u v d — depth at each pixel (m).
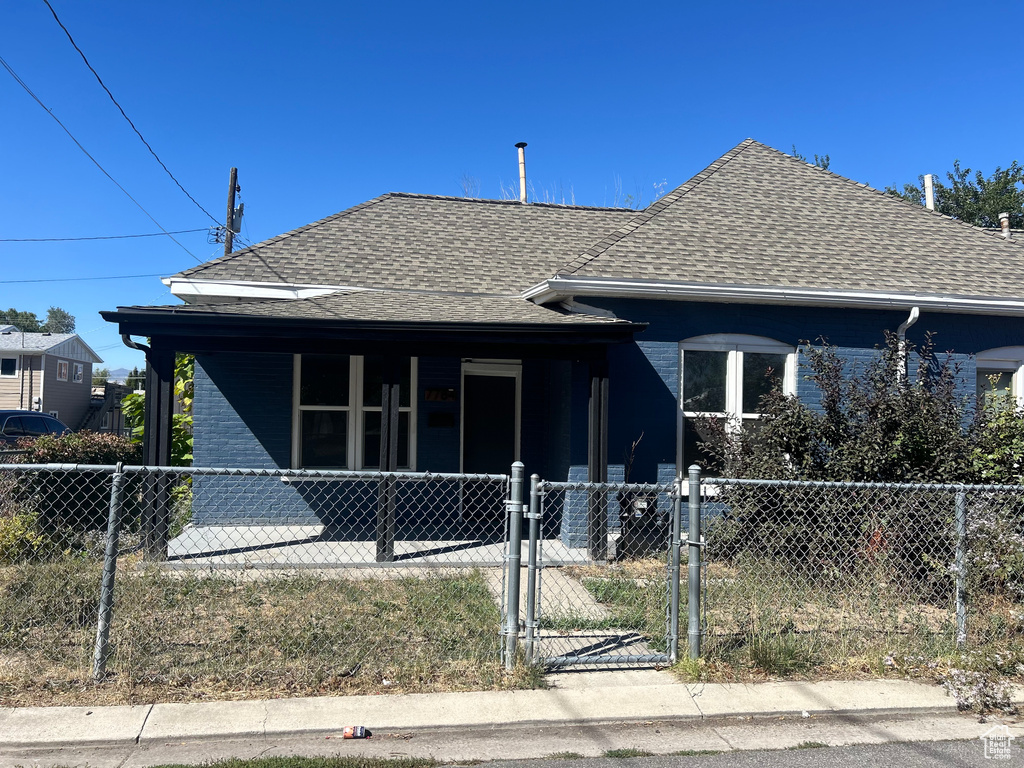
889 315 9.91
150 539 7.53
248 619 5.70
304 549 8.60
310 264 11.34
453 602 6.30
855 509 6.58
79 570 6.89
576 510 9.08
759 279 9.52
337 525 10.16
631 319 9.38
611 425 9.23
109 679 4.62
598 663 5.24
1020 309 9.96
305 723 4.21
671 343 9.44
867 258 10.47
